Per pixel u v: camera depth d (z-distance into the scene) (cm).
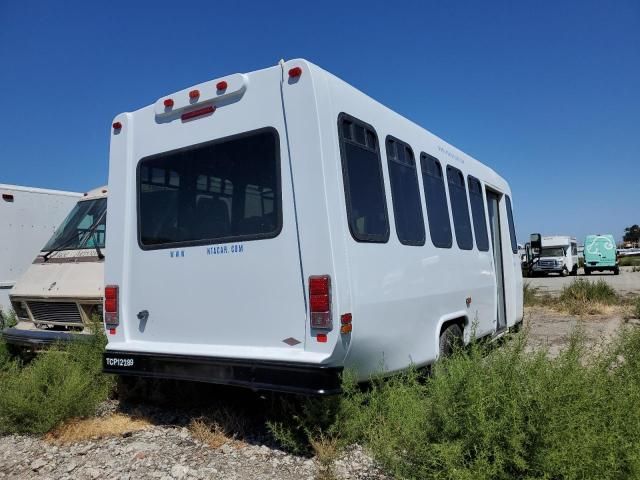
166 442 471
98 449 463
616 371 404
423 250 549
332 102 445
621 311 1355
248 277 454
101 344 591
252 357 436
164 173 520
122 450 457
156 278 513
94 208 757
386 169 503
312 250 420
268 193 449
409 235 525
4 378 592
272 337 440
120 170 548
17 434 507
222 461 427
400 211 516
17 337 667
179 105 509
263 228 449
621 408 329
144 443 470
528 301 1599
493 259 791
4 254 929
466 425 315
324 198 418
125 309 532
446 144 674
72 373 541
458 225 662
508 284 927
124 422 523
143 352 499
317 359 408
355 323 425
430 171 606
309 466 413
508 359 349
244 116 470
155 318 513
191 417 527
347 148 452
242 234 461
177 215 505
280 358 422
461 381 331
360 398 434
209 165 489
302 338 424
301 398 453
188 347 486
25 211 966
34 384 523
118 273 536
